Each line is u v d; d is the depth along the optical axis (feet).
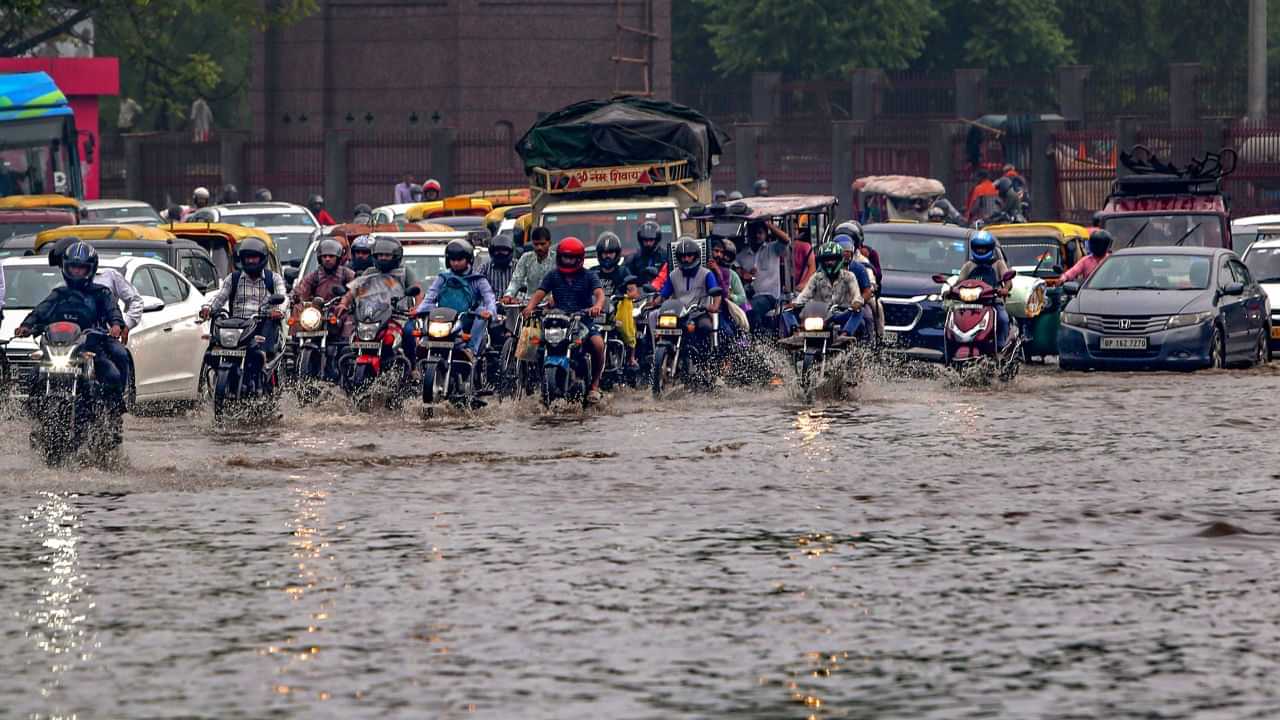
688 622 73.20
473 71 449.06
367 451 127.24
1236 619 73.61
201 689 63.10
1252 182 401.90
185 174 442.09
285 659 67.31
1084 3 615.57
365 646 69.26
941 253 211.00
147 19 537.65
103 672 65.57
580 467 118.42
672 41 598.34
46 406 117.19
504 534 92.99
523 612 75.00
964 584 80.48
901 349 199.21
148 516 98.53
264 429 141.90
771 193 458.50
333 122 456.45
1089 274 212.64
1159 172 263.70
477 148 435.94
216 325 146.30
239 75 643.86
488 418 149.48
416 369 157.17
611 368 162.71
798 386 167.02
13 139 330.95
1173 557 86.69
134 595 78.54
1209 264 208.95
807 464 119.96
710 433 138.00
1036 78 528.22
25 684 63.93
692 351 167.12
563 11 451.94
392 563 85.30
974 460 122.01
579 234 202.59
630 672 65.31
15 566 84.79
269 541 90.99
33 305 158.92
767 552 88.07
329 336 159.63
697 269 169.58
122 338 121.49
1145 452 126.41
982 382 179.11
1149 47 622.95
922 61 580.71
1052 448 128.57
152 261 163.22
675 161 212.64
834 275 171.22
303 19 456.45
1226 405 159.84
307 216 298.76
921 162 438.40
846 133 442.91
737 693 62.44
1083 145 417.08
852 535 92.79
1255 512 99.76
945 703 61.16
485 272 168.14
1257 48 412.57
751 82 500.33
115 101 595.47
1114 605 76.18
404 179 440.86
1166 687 63.21
